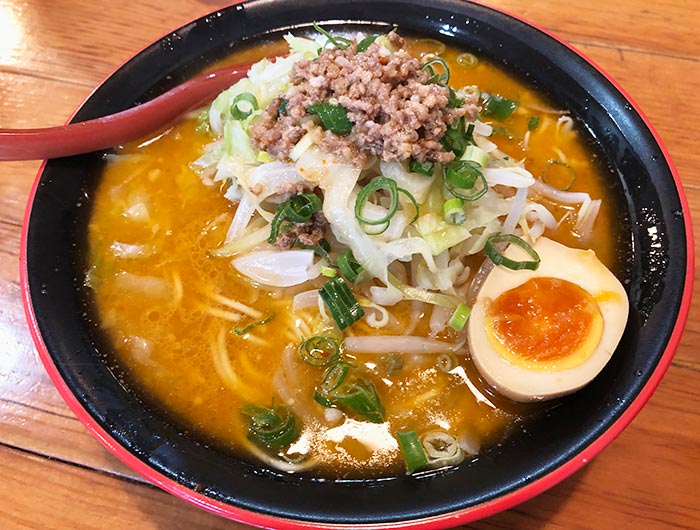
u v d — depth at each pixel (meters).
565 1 0.31
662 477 0.18
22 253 0.19
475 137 0.22
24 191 0.25
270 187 0.21
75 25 0.30
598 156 0.24
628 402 0.17
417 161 0.20
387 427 0.18
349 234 0.20
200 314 0.21
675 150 0.26
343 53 0.21
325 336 0.20
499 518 0.18
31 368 0.20
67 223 0.22
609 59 0.29
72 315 0.19
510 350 0.18
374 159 0.20
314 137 0.20
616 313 0.19
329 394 0.19
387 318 0.21
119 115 0.24
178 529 0.17
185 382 0.19
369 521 0.15
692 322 0.21
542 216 0.22
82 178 0.23
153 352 0.20
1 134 0.21
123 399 0.18
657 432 0.19
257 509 0.15
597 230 0.22
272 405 0.19
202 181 0.24
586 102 0.25
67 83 0.28
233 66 0.26
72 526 0.17
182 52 0.26
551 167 0.24
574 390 0.18
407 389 0.19
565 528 0.17
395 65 0.20
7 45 0.29
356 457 0.18
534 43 0.26
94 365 0.18
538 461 0.16
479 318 0.19
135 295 0.21
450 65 0.27
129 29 0.30
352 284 0.21
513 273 0.20
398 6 0.27
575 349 0.18
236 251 0.22
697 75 0.28
